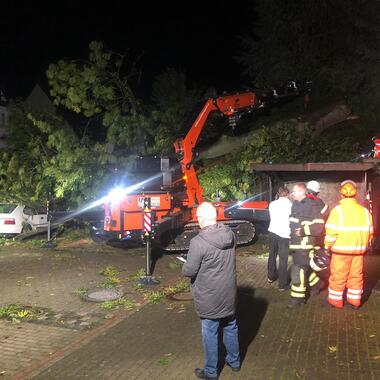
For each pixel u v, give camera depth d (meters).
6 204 16.48
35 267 11.15
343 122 20.77
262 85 22.41
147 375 5.38
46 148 17.19
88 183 15.74
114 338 6.52
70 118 18.59
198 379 5.25
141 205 10.34
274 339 6.20
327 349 5.84
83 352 6.08
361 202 10.52
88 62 15.85
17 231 16.08
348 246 7.11
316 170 10.45
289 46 23.19
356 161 12.17
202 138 17.03
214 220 5.12
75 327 7.09
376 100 20.81
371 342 6.01
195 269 4.99
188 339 6.36
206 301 5.02
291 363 5.50
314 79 21.11
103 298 8.44
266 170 11.14
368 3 21.83
